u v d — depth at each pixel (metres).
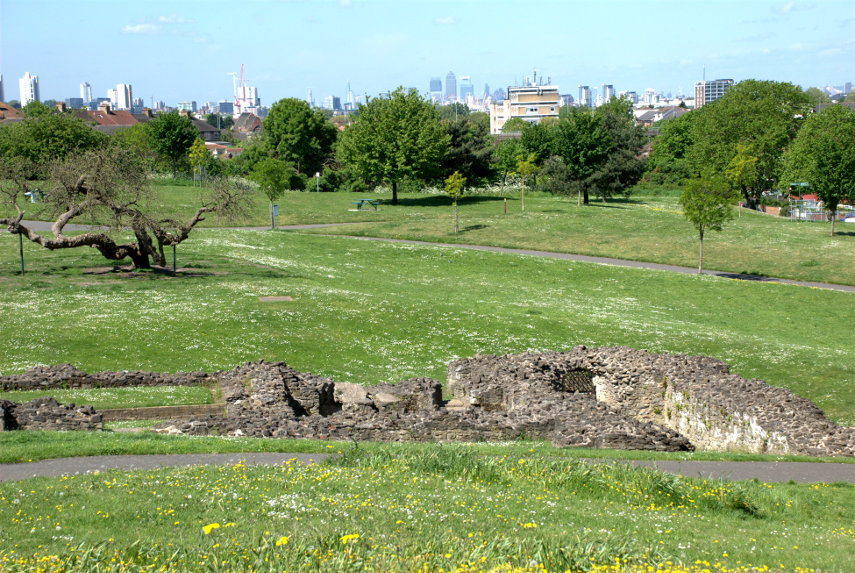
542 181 130.38
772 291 58.66
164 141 133.12
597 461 19.80
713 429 25.50
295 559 10.94
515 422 23.09
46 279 48.25
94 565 10.68
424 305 47.94
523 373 28.41
